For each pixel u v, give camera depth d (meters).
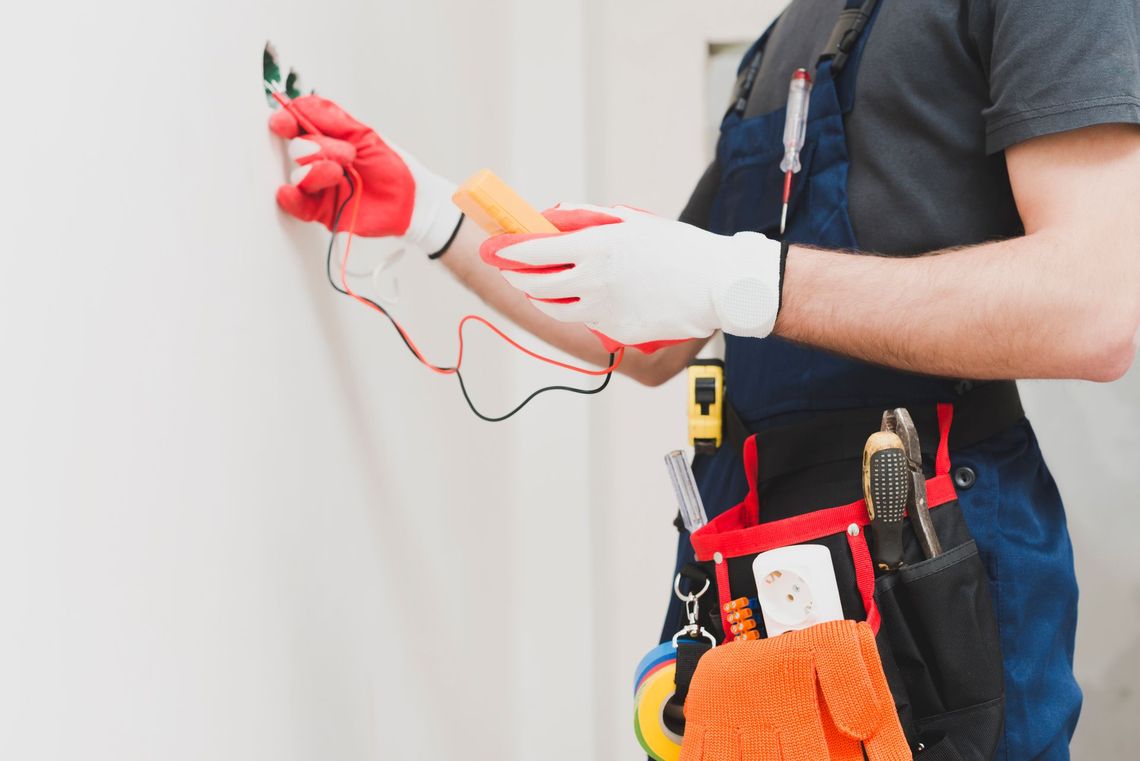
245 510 0.76
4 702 0.49
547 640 1.92
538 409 1.94
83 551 0.56
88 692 0.56
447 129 1.46
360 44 1.08
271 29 0.84
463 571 1.46
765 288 0.73
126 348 0.60
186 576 0.67
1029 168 0.75
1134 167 0.72
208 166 0.72
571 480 1.93
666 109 2.15
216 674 0.71
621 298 0.75
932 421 0.85
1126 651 1.92
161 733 0.63
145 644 0.62
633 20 2.16
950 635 0.76
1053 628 0.83
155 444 0.63
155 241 0.64
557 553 1.93
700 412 1.02
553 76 1.96
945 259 0.73
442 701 1.32
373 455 1.07
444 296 1.42
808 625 0.76
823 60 0.93
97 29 0.58
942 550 0.79
